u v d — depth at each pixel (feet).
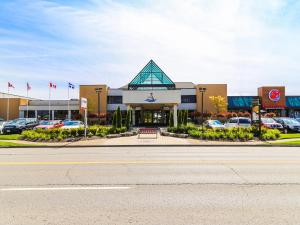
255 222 17.30
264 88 227.20
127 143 74.33
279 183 27.35
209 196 22.91
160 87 158.92
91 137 87.97
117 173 32.65
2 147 69.41
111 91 232.53
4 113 240.94
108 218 18.06
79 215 18.63
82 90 231.09
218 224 17.03
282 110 232.12
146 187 25.95
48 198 22.56
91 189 25.32
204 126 120.06
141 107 188.24
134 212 19.17
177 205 20.62
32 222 17.47
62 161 43.14
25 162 42.29
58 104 237.86
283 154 52.03
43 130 89.35
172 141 79.10
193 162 41.09
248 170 34.35
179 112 120.88
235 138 79.87
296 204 20.76
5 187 26.20
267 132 84.89
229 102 235.61
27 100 249.96
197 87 230.89
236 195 23.17
